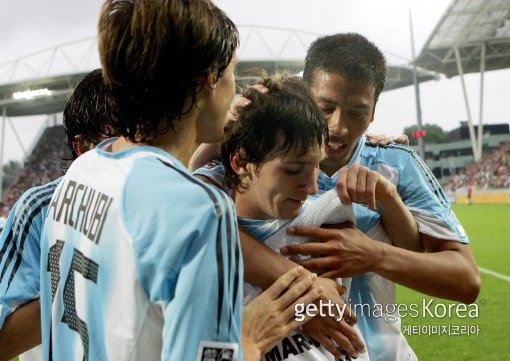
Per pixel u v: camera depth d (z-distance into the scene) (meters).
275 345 1.16
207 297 0.75
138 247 0.77
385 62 1.56
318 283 1.16
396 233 1.41
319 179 1.56
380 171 1.59
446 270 1.34
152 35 0.83
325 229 1.27
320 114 1.12
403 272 1.28
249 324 1.05
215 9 0.93
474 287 1.42
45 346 1.04
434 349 3.60
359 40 1.49
